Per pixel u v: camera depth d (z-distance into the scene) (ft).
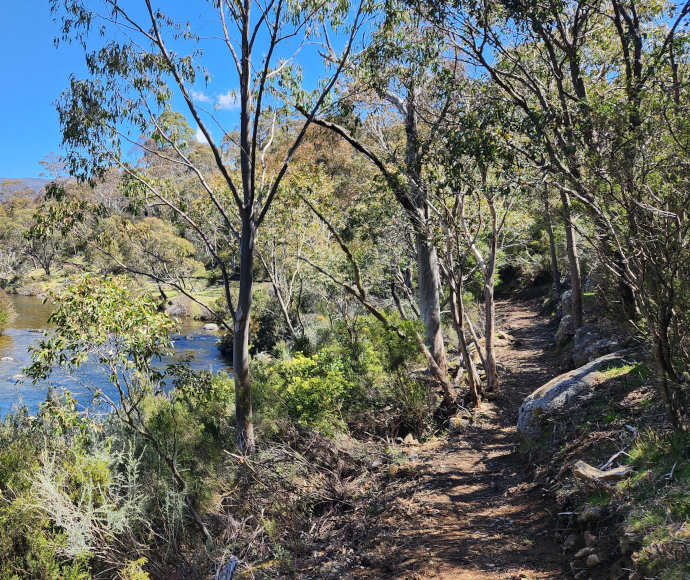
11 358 83.87
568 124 24.20
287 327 77.56
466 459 27.58
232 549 19.51
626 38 28.02
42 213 34.65
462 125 27.04
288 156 34.27
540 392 26.71
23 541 17.03
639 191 14.92
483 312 75.36
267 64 31.86
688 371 15.69
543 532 16.42
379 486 24.76
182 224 42.11
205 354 92.89
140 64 33.32
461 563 15.64
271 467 24.64
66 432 22.30
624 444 17.67
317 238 62.95
